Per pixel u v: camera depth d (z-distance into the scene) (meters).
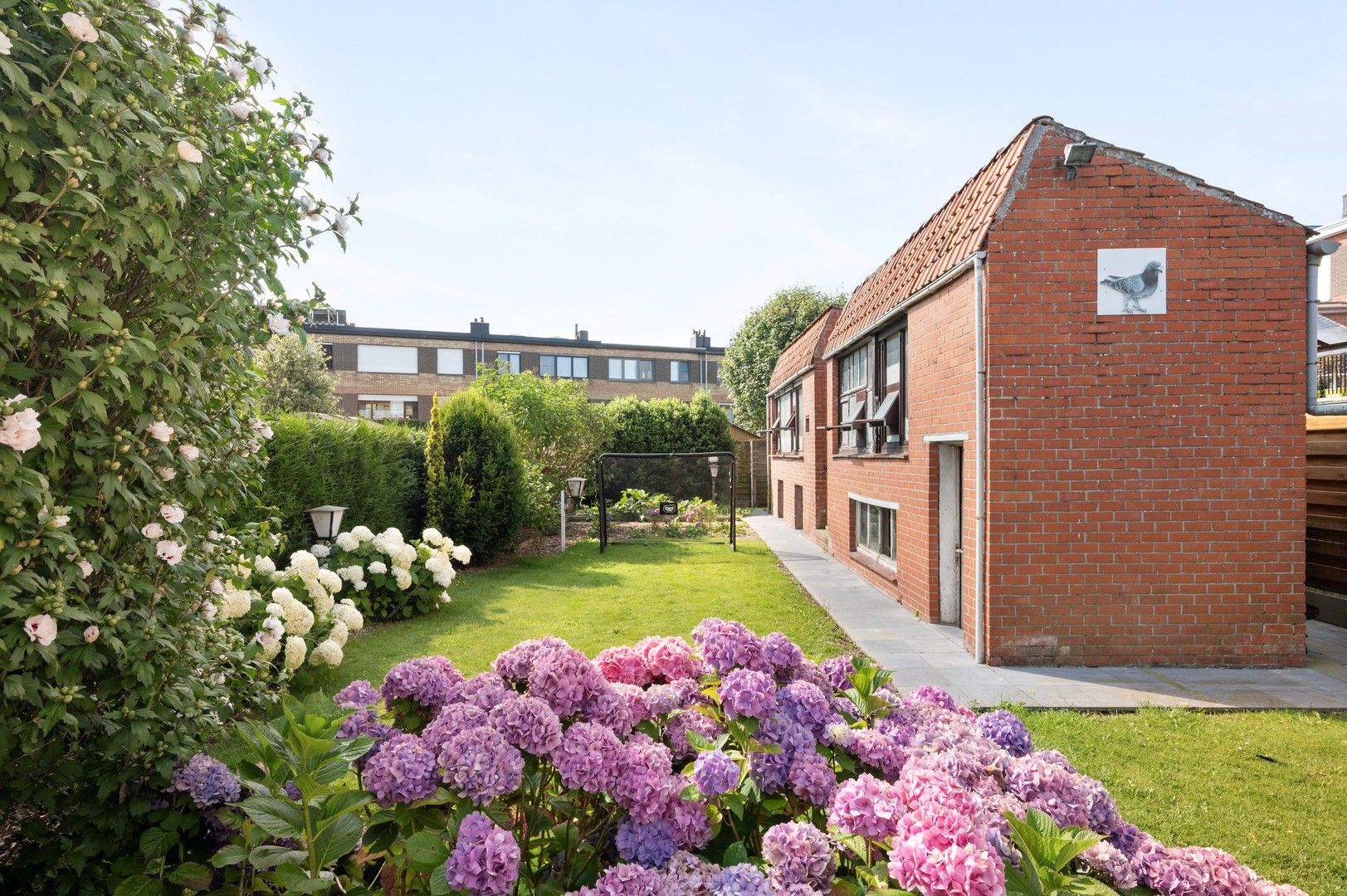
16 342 1.99
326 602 5.73
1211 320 5.76
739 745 1.93
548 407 17.78
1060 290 5.84
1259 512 5.74
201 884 1.91
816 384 14.19
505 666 2.15
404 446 11.22
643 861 1.63
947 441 6.89
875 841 1.60
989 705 4.91
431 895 1.47
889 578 8.84
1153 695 5.11
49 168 1.96
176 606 2.54
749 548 13.47
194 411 2.53
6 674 1.87
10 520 1.75
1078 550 5.85
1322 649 6.40
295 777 1.64
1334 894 2.84
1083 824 1.79
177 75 2.34
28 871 2.12
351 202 3.08
